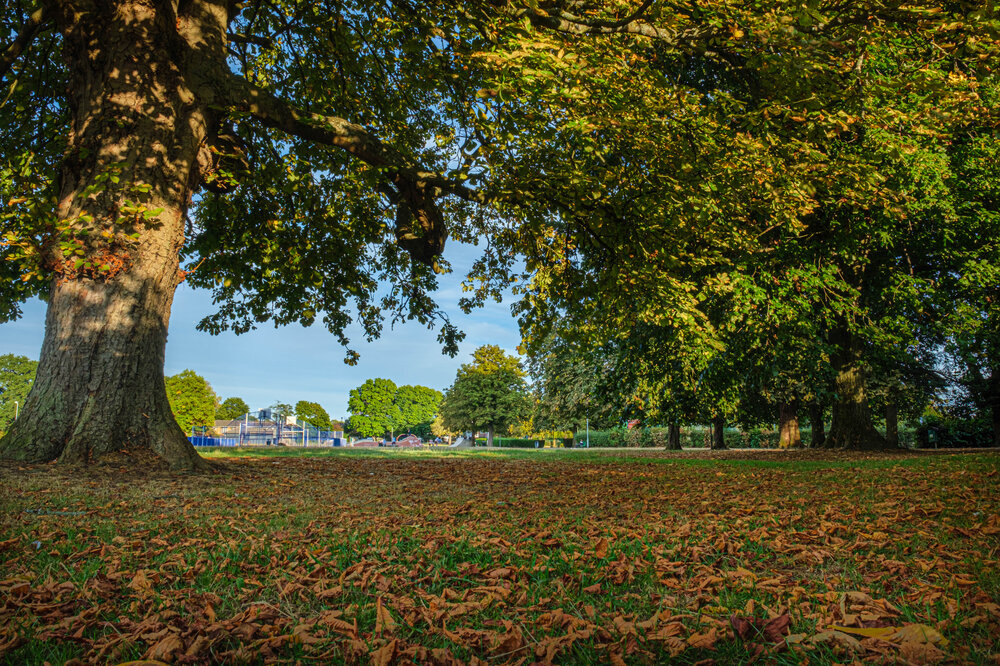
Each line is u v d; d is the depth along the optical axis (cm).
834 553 332
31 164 982
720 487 731
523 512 512
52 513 445
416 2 825
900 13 702
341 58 1056
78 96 824
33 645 182
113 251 759
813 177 890
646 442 4903
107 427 728
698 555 327
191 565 303
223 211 1228
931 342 2078
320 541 369
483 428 5859
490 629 211
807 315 1332
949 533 385
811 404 2625
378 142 940
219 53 894
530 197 980
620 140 905
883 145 880
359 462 1160
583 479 852
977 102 885
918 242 1459
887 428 2527
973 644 187
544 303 1190
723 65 1196
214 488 640
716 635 195
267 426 6531
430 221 1044
